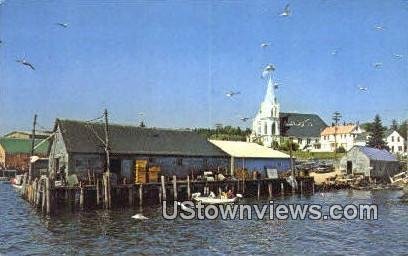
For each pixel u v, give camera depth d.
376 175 89.06
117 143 53.62
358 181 80.38
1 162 108.81
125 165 52.88
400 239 32.94
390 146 143.75
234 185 58.38
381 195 67.06
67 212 43.53
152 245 30.69
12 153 108.56
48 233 34.28
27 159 109.12
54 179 45.25
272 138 140.12
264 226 37.72
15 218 41.09
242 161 65.50
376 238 33.25
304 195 66.50
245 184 60.72
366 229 36.62
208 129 133.88
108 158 46.66
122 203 47.78
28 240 32.00
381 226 38.06
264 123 142.75
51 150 55.06
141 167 50.72
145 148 55.41
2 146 109.19
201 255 28.27
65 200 43.88
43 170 61.19
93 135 52.91
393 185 82.06
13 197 62.06
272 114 142.88
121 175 52.41
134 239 32.38
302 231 35.66
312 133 151.12
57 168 52.75
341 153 122.38
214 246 30.58
